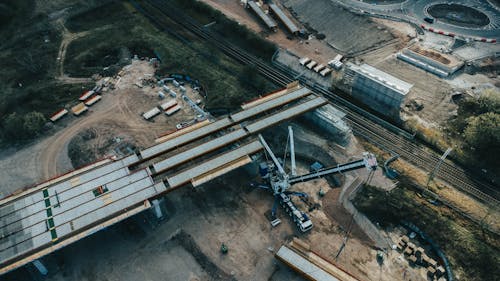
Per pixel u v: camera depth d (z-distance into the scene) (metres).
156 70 129.00
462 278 78.19
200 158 99.81
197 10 155.00
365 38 139.00
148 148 92.56
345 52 134.38
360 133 108.12
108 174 86.50
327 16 149.12
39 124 107.38
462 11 151.12
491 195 93.31
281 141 105.94
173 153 101.88
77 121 111.69
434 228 85.69
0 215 78.94
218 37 142.62
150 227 87.44
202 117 112.56
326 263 77.94
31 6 154.12
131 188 83.44
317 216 89.94
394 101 111.12
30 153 103.25
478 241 83.38
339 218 89.31
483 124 98.50
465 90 117.75
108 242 84.81
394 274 79.94
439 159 101.88
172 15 153.12
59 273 80.00
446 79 121.94
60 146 104.75
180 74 126.25
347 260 81.88
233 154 90.88
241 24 145.88
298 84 113.69
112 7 157.00
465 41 135.50
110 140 106.00
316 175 88.62
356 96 118.19
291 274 79.38
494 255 80.50
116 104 117.06
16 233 75.88
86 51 135.12
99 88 121.69
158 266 80.88
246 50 137.50
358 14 147.38
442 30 141.12
